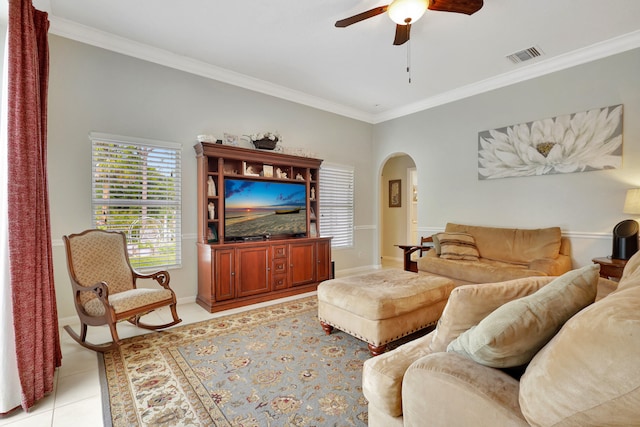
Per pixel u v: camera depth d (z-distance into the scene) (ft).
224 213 12.78
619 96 11.05
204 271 12.03
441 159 16.34
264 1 8.88
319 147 17.24
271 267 13.09
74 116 10.27
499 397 2.97
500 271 11.31
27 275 6.01
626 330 2.06
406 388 3.71
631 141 10.86
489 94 14.44
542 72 12.75
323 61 12.50
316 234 16.12
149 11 9.35
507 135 13.84
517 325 3.20
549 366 2.50
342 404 5.99
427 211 17.01
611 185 11.27
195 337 9.13
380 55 11.99
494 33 10.45
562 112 12.32
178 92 12.42
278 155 14.20
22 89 6.02
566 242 12.17
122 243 9.96
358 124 19.17
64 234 10.07
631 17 9.56
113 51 10.99
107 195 10.84
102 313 8.07
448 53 11.82
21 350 5.86
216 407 5.92
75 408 5.95
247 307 12.07
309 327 9.93
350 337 9.12
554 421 2.39
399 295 8.05
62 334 9.44
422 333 9.68
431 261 13.51
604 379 2.10
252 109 14.55
